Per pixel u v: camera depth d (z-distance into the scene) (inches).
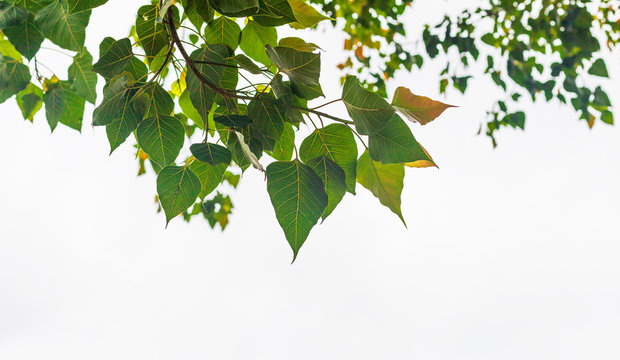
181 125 73.1
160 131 73.0
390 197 71.4
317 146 71.2
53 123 88.3
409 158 66.9
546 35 243.6
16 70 82.7
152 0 74.8
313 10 72.6
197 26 74.1
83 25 72.8
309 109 67.8
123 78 71.4
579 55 233.8
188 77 72.3
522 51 241.4
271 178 67.7
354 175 71.2
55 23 72.5
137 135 73.0
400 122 66.7
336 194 70.1
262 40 75.2
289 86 69.8
